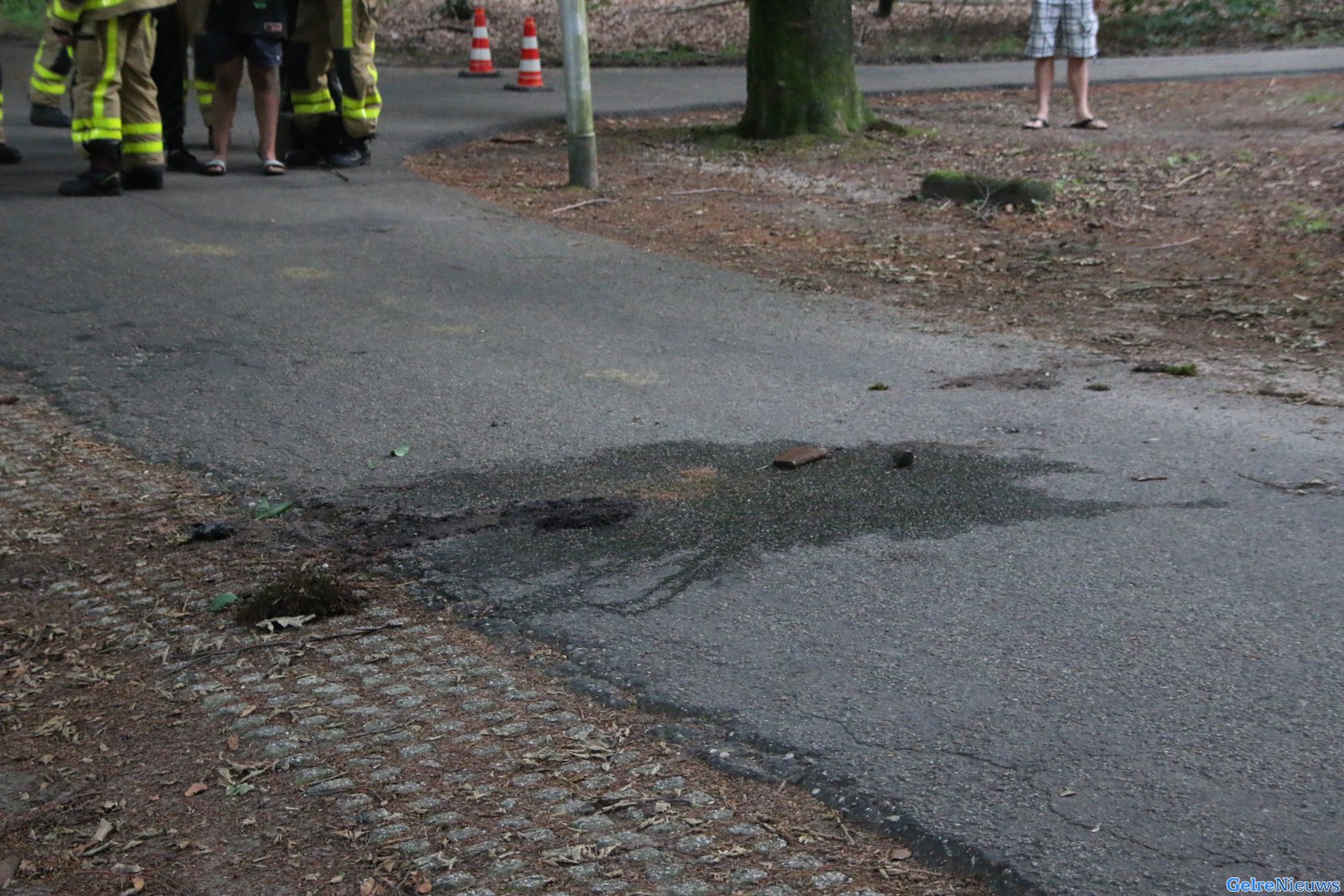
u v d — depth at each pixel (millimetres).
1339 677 3701
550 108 17281
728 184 12648
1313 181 11594
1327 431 5773
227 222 10359
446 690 3846
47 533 5031
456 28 26531
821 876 2975
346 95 12586
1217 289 8555
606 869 3023
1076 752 3363
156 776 3479
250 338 7457
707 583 4406
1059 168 12875
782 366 6977
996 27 26969
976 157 13664
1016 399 6328
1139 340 7414
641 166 13617
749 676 3811
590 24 27578
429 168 13195
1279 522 4762
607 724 3629
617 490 5270
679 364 7012
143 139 11250
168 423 6168
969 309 8227
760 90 14727
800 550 4633
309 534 4969
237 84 12164
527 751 3520
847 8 14633
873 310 8211
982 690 3678
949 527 4793
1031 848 3006
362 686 3887
